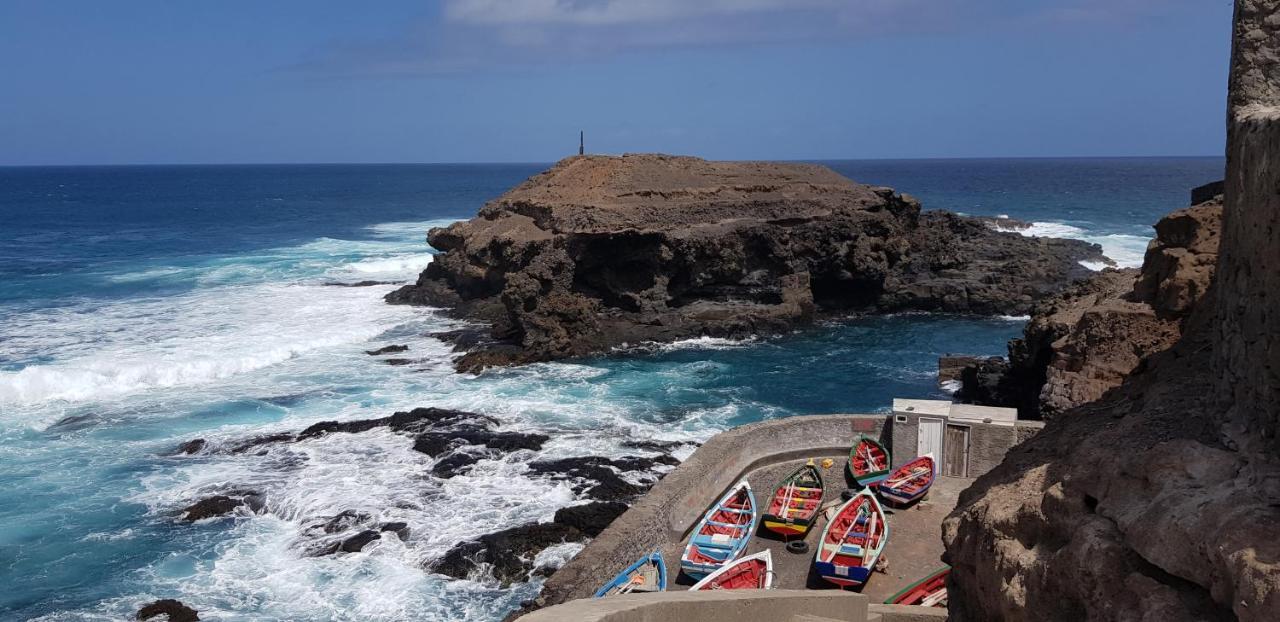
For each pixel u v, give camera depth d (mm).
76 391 40375
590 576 16609
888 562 18375
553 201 65438
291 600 23375
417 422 36812
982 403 39281
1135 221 121562
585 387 44156
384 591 23812
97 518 27859
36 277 73500
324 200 187500
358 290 68938
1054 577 7863
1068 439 10812
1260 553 5984
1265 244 7793
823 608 12672
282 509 28531
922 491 20953
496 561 24984
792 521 19656
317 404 39969
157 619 22219
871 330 59031
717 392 44000
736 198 66375
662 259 56594
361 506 28688
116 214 144500
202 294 66250
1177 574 6703
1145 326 26000
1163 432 8789
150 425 36531
